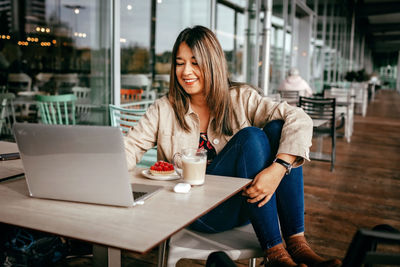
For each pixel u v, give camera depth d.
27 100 3.50
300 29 10.69
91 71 3.58
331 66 13.90
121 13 3.61
